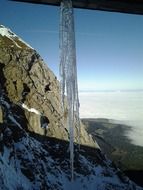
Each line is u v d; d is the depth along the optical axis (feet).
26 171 101.60
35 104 133.59
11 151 99.09
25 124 122.31
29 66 143.33
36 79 142.51
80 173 125.18
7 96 124.06
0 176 74.84
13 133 108.58
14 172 90.33
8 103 120.47
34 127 126.11
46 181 106.93
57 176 114.62
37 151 116.98
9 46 144.05
